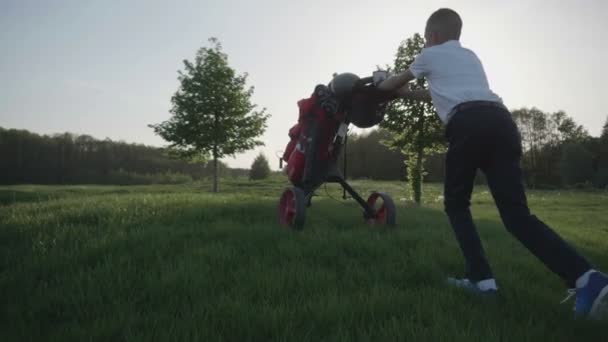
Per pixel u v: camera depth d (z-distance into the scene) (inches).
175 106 848.3
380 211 191.3
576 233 285.9
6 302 90.7
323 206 281.1
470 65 110.1
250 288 95.0
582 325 80.3
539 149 2689.5
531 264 137.9
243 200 304.7
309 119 176.1
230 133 847.1
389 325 73.9
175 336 68.8
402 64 671.1
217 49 868.0
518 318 85.0
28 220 185.0
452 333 70.2
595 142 2620.6
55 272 111.5
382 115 158.6
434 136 651.5
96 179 2748.5
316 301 87.4
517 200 95.9
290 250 132.4
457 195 106.7
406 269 117.0
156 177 2773.1
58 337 69.9
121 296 91.2
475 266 101.9
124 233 154.8
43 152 2847.0
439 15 119.2
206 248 131.2
